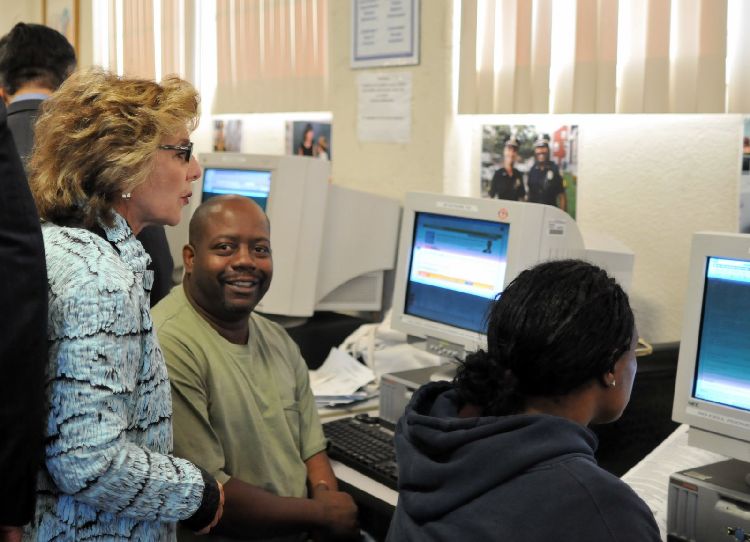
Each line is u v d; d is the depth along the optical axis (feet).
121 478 3.56
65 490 3.55
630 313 3.28
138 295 3.76
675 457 5.30
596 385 3.22
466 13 8.18
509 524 2.86
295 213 8.07
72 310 3.49
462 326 6.38
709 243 4.67
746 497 4.15
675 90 6.84
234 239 5.26
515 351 3.16
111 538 3.73
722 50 6.48
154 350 3.90
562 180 7.82
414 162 8.64
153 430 3.89
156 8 13.43
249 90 11.67
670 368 5.82
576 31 7.37
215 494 3.98
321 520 5.15
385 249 8.66
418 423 3.24
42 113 4.07
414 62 8.52
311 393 5.92
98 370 3.49
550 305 3.13
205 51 12.61
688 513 4.37
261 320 5.87
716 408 4.65
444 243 6.56
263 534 5.05
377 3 8.82
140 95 4.01
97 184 3.86
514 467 2.93
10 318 3.36
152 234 6.68
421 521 3.10
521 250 5.92
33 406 3.40
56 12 16.35
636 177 7.29
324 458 5.71
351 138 9.34
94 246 3.67
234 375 5.17
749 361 4.52
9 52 7.55
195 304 5.34
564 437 2.99
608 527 2.82
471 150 8.55
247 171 8.58
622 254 6.53
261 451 5.20
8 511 3.43
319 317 8.74
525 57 7.81
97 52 15.21
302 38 10.66
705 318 4.72
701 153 6.84
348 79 9.29
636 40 7.06
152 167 4.01
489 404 3.26
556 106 7.70
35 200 3.88
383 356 7.55
